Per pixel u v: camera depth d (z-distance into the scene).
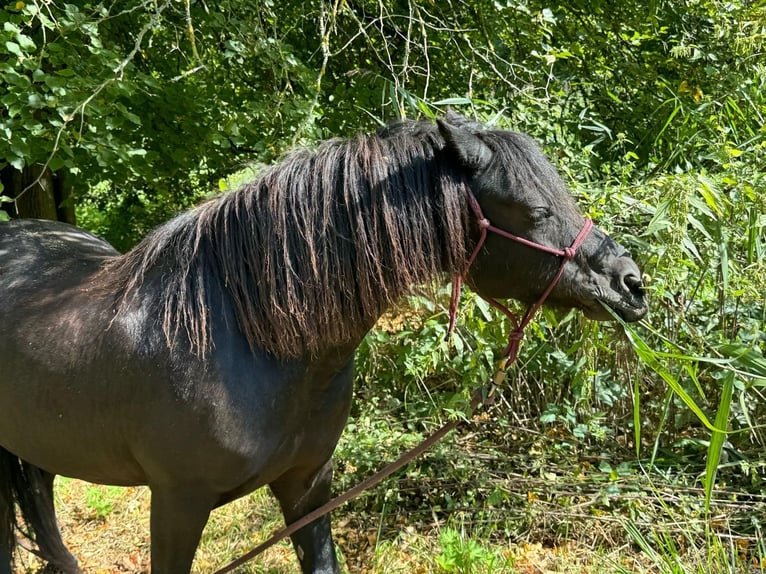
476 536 2.91
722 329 3.13
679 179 2.55
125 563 2.99
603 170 3.40
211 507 1.92
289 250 1.81
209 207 1.94
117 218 6.73
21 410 2.01
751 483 3.17
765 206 2.67
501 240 1.78
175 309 1.87
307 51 4.50
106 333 1.90
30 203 4.84
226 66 4.35
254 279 1.84
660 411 3.41
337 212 1.80
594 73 4.46
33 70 2.95
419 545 2.96
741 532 2.91
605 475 3.25
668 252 2.56
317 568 2.17
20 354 2.00
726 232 2.85
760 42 3.75
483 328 2.88
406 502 3.27
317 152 1.87
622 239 2.94
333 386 1.98
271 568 2.84
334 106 4.22
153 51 4.49
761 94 3.83
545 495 3.23
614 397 3.34
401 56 4.18
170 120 4.23
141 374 1.84
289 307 1.80
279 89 3.99
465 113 3.34
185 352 1.82
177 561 1.94
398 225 1.76
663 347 3.10
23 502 2.42
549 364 3.51
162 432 1.82
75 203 6.25
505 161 1.74
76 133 3.04
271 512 3.26
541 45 4.18
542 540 3.01
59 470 2.12
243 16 3.73
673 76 4.54
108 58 3.18
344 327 1.84
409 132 1.88
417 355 3.24
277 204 1.82
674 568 2.42
